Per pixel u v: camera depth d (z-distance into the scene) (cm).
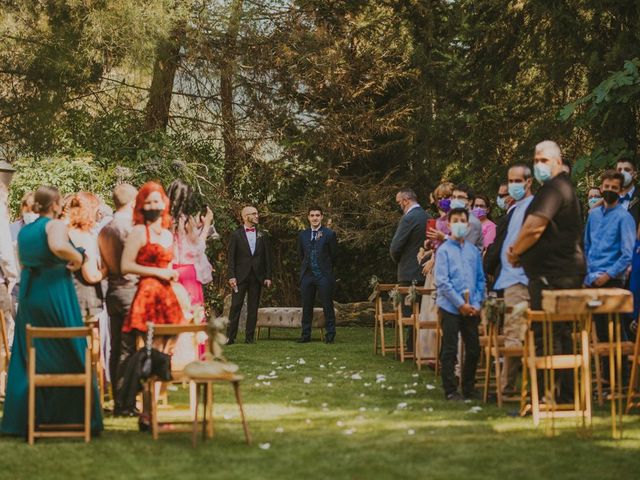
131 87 1964
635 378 798
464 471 611
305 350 1356
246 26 1961
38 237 746
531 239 788
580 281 796
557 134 1666
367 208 2064
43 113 1644
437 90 1917
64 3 1598
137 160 1853
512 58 1781
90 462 652
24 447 699
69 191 1714
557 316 745
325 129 2028
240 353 1320
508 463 629
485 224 1161
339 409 837
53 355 739
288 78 2027
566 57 1625
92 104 1941
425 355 1113
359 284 2119
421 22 2005
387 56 2059
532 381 750
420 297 1258
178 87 2022
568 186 792
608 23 1519
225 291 2011
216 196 1955
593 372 932
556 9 1523
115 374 833
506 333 864
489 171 1770
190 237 1034
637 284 953
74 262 752
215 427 762
